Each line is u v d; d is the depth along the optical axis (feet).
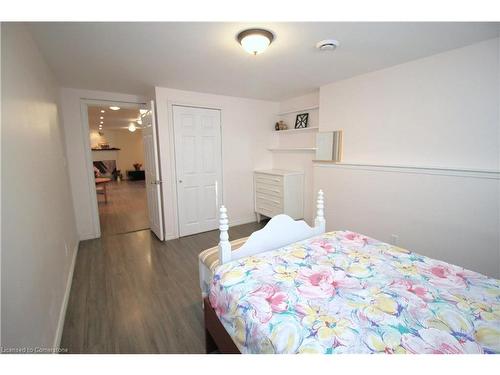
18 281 3.58
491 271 6.50
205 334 5.06
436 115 7.36
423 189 7.66
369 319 3.20
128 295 7.14
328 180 10.73
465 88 6.75
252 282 4.12
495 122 6.33
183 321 6.02
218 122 12.66
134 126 28.07
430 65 7.35
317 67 8.30
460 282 3.95
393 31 5.76
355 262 4.72
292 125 13.78
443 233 7.31
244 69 8.38
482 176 6.46
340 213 10.34
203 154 12.37
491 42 6.23
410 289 3.80
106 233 12.70
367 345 2.80
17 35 4.68
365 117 9.21
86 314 6.30
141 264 9.16
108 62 7.50
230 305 3.85
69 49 6.46
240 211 14.12
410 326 3.06
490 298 3.53
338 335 2.95
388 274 4.26
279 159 14.47
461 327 3.01
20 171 4.15
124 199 21.97
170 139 11.28
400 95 8.12
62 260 6.99
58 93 9.81
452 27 5.59
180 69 8.29
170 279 8.07
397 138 8.34
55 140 7.98
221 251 5.06
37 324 4.25
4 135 3.62
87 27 5.31
